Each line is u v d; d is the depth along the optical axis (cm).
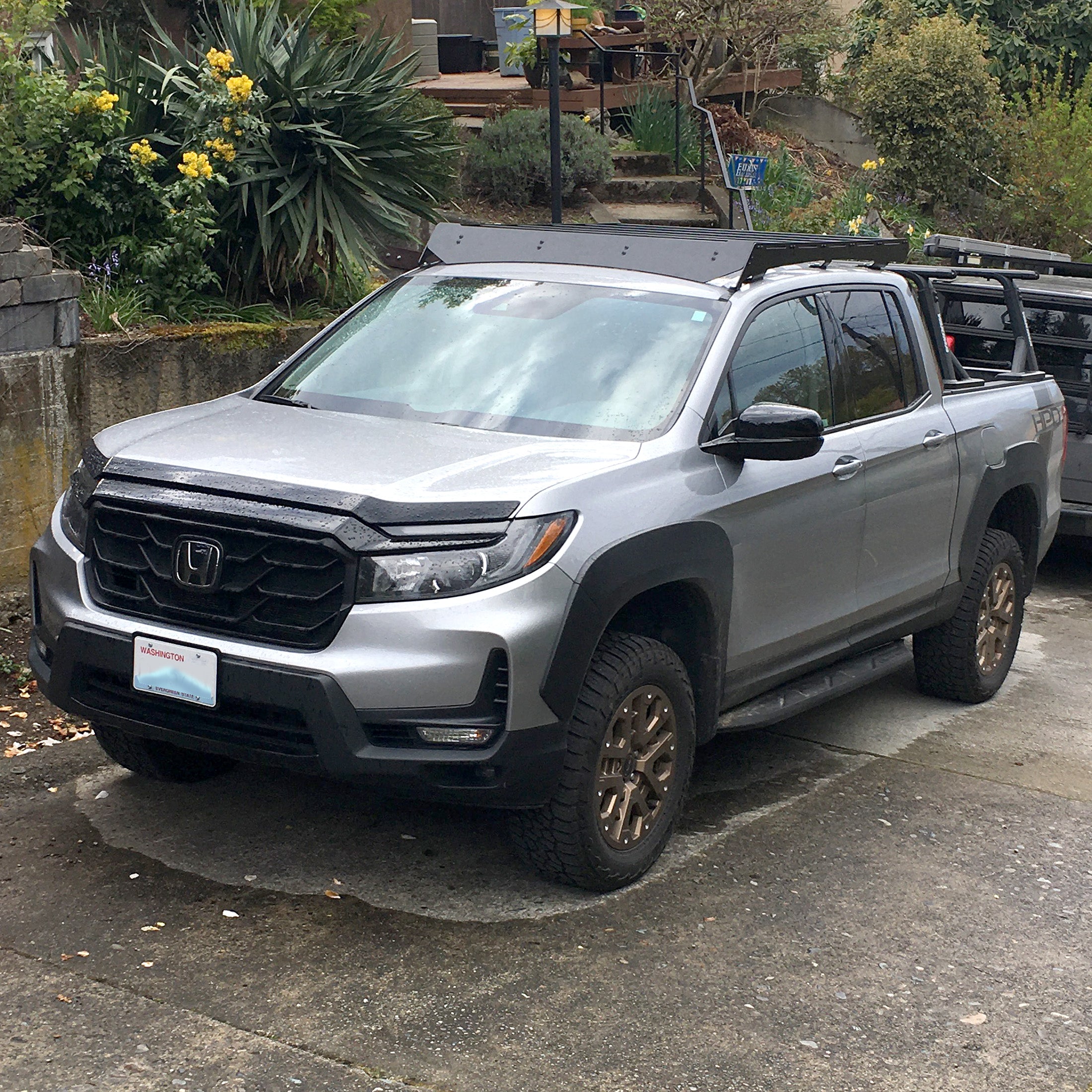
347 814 499
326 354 530
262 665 390
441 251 573
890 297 600
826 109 1889
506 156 1365
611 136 1655
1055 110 1745
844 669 575
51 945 397
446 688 387
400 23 1617
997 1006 395
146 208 783
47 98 741
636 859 448
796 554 506
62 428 670
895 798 550
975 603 648
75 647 421
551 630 396
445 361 501
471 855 471
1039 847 509
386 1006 375
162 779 512
